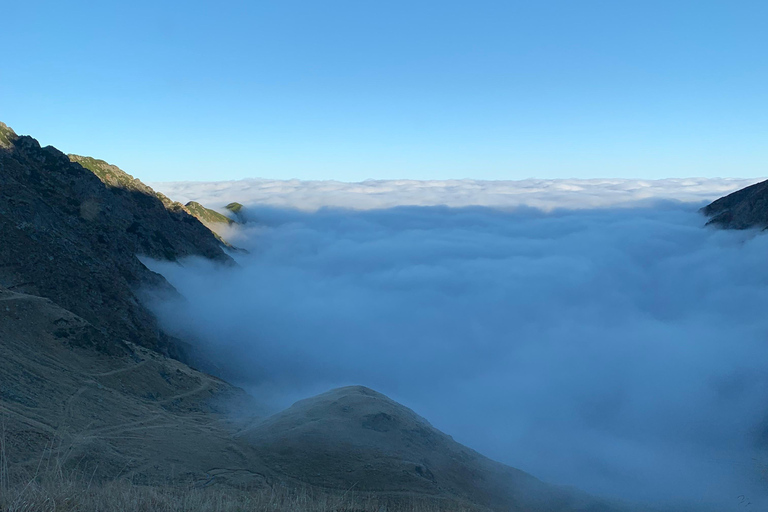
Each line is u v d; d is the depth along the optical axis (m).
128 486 13.48
